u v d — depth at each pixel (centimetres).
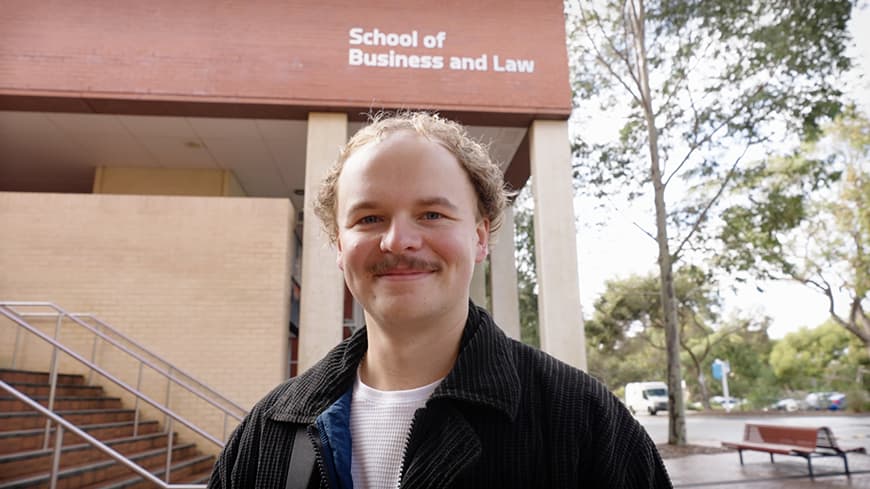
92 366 496
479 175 118
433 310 106
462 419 100
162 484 360
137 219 876
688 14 1503
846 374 3584
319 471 108
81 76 884
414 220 107
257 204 901
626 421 108
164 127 989
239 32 931
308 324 845
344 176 115
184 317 848
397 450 105
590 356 3462
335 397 117
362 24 952
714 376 3909
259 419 126
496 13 977
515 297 1270
